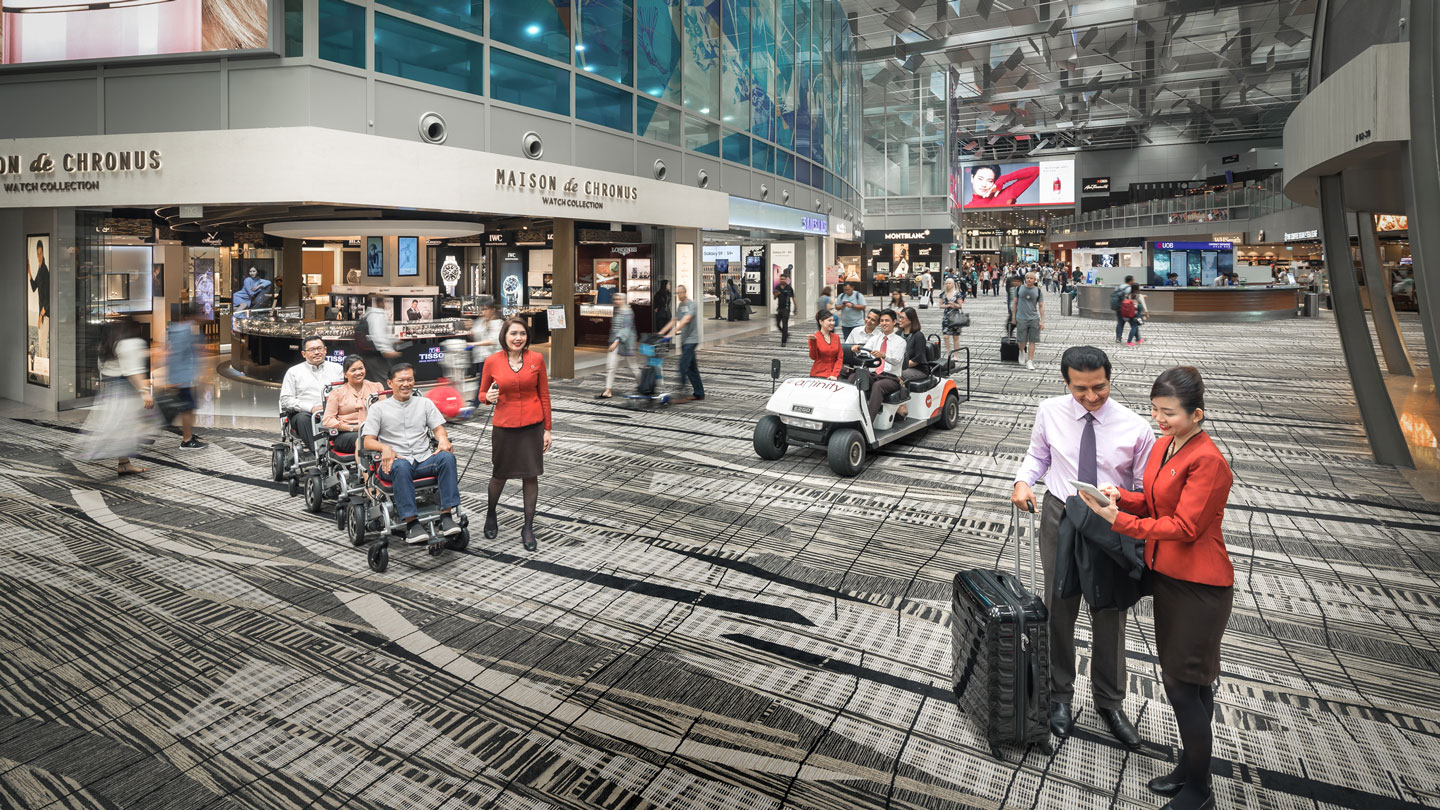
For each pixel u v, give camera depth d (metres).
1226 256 37.00
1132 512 3.22
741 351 19.47
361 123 10.58
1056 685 3.69
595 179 13.95
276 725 3.73
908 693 4.04
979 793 3.28
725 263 35.47
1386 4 7.07
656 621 4.86
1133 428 3.49
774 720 3.80
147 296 16.23
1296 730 3.70
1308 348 19.72
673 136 17.03
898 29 35.88
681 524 6.68
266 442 9.55
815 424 8.33
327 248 20.53
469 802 3.20
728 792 3.28
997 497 7.46
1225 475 2.93
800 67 25.05
